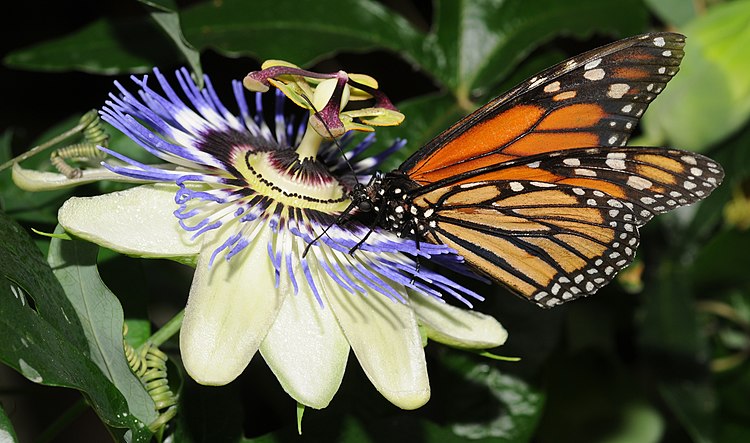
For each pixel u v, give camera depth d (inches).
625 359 19.3
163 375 14.8
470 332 14.9
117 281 15.3
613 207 15.1
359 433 16.0
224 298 14.4
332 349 14.5
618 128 15.1
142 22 17.3
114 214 14.4
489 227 15.4
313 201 15.2
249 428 17.2
